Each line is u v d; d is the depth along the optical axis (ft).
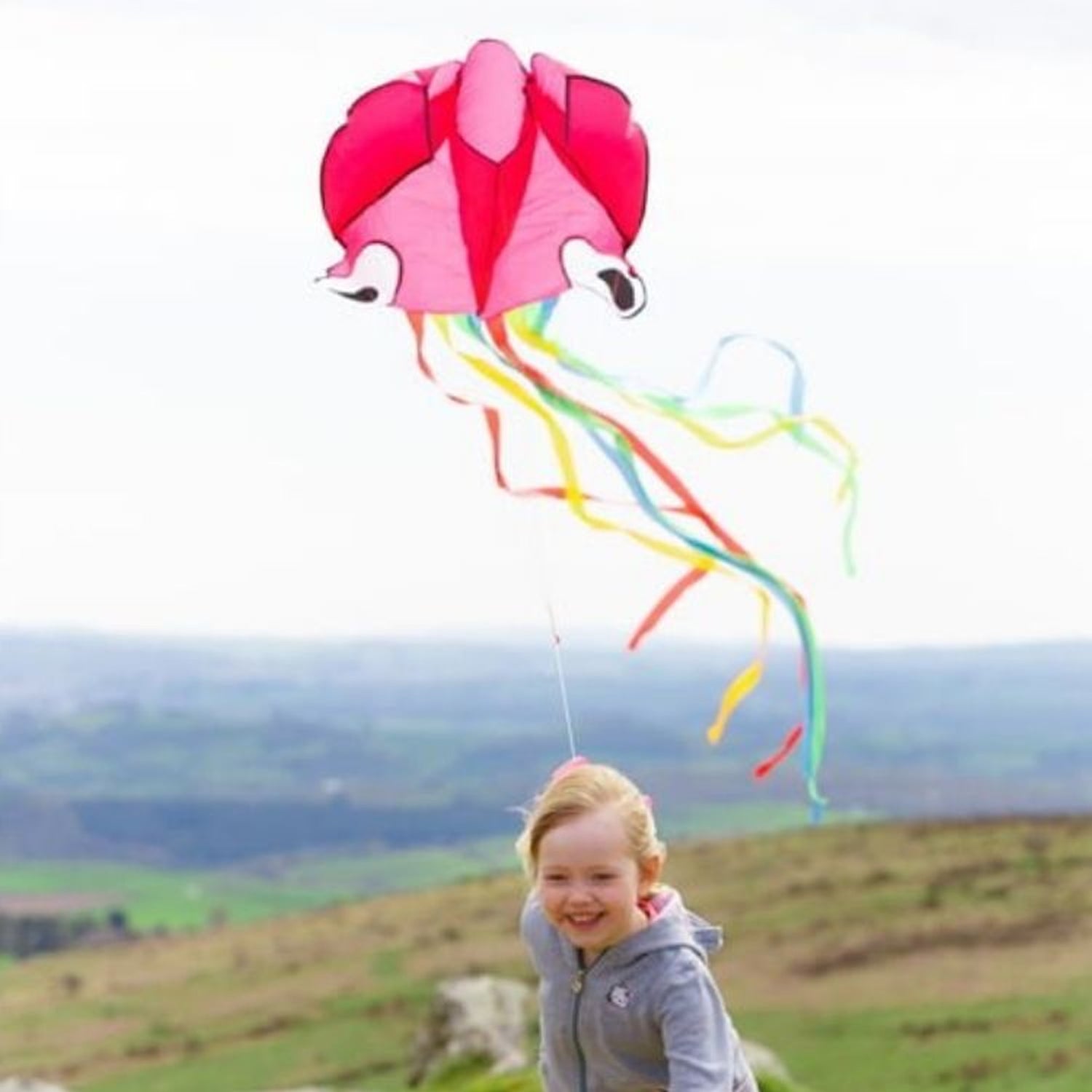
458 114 27.91
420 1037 71.00
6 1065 126.00
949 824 142.82
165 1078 118.42
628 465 27.27
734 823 336.70
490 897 146.10
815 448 27.32
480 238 27.78
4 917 251.80
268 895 380.17
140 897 368.89
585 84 27.96
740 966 115.44
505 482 27.22
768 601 27.20
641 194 27.89
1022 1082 94.22
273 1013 126.52
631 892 24.67
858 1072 96.99
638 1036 24.93
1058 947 110.93
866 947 115.55
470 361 27.61
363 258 27.96
